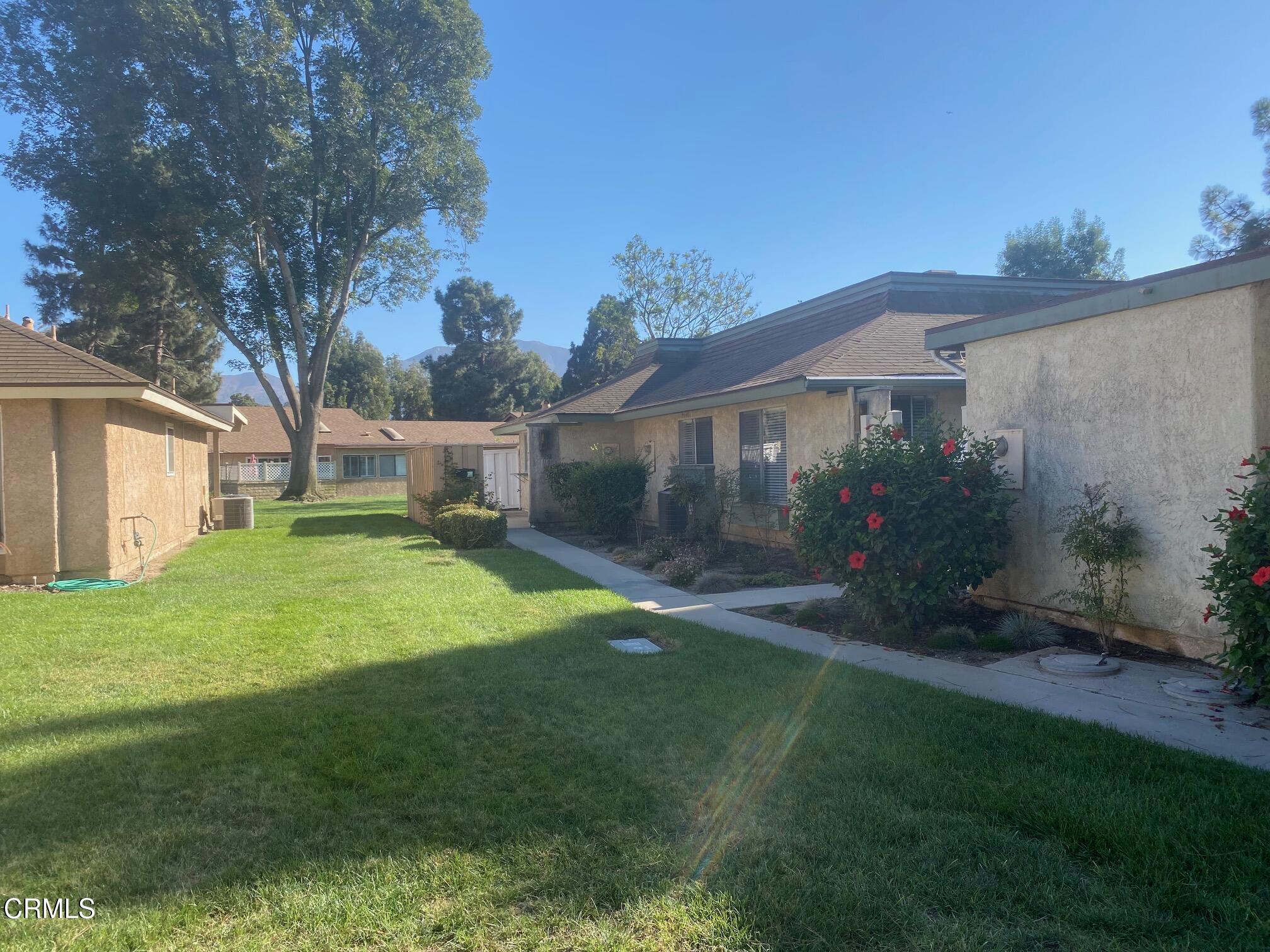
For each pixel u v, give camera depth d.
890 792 3.73
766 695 5.24
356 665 6.14
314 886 3.00
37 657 6.39
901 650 6.59
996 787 3.72
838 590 9.47
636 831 3.39
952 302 13.98
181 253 26.59
